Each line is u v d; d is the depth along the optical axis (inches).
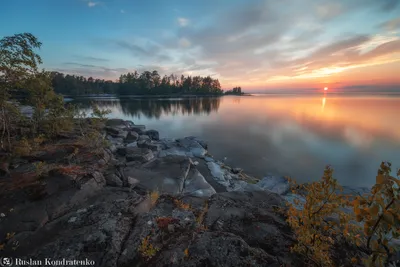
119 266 87.1
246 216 133.5
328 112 1492.4
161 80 4466.0
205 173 379.9
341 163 491.5
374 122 1001.5
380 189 55.6
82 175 223.5
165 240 104.0
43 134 358.3
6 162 245.0
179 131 901.8
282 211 143.6
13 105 303.7
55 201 179.9
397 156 527.2
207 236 104.0
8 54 250.1
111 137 570.6
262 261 87.6
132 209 137.2
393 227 54.4
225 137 765.9
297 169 459.2
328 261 81.5
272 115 1359.5
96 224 116.6
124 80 4402.1
